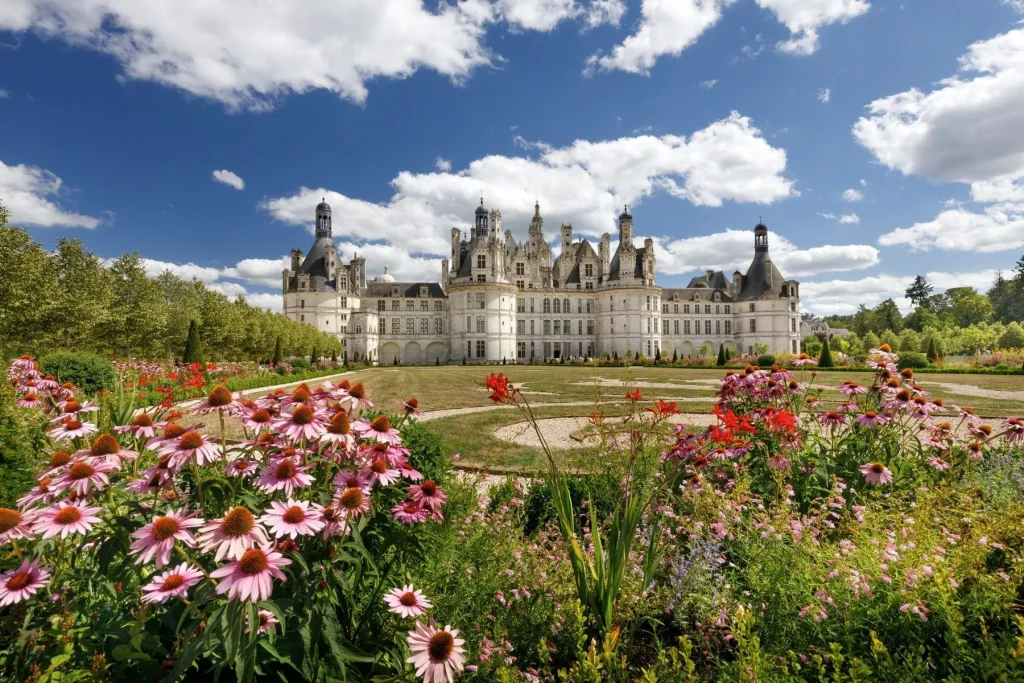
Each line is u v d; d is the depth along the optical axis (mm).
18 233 25078
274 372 45031
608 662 3498
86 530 3006
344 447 3926
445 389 34844
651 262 101438
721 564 5102
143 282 41344
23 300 24719
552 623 4344
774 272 106812
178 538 2684
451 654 2941
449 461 8523
